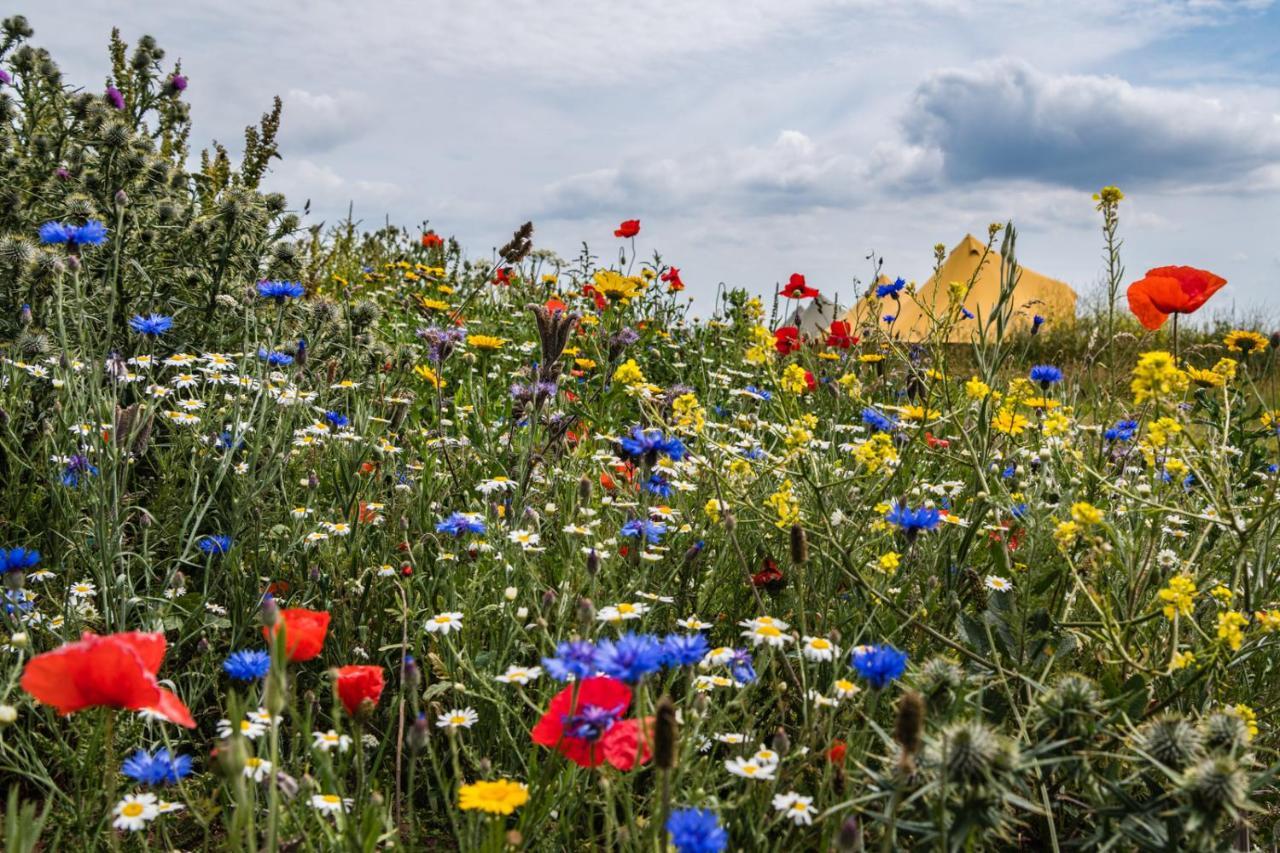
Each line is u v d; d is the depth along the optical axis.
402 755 2.42
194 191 5.20
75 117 4.80
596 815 2.19
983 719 2.16
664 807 1.47
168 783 2.00
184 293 4.41
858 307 5.65
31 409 3.61
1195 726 1.99
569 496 3.56
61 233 2.86
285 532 3.14
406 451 3.95
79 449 3.15
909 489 3.40
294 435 3.49
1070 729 1.86
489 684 2.31
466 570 2.98
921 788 1.61
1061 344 11.39
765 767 1.90
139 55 6.28
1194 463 2.78
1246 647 2.53
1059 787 2.14
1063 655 2.37
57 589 3.02
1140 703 2.08
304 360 3.42
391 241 10.05
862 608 2.67
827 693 2.29
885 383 5.55
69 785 2.33
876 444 2.93
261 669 2.00
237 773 1.46
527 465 3.30
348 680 1.85
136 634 1.64
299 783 1.92
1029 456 3.46
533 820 1.87
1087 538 2.34
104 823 2.04
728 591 3.04
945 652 2.56
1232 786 1.53
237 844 1.47
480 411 4.80
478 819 1.79
